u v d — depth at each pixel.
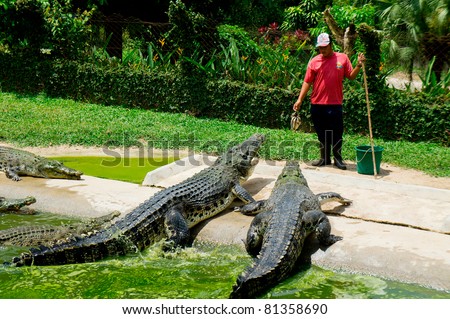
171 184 7.78
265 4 23.38
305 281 5.45
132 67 14.08
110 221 6.61
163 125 12.01
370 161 8.49
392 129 11.02
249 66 13.22
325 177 7.99
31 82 15.04
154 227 6.21
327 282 5.41
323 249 5.88
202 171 7.25
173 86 13.34
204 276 5.60
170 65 13.86
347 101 11.24
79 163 9.52
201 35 13.53
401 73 18.19
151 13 18.39
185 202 6.49
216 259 6.01
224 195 6.92
